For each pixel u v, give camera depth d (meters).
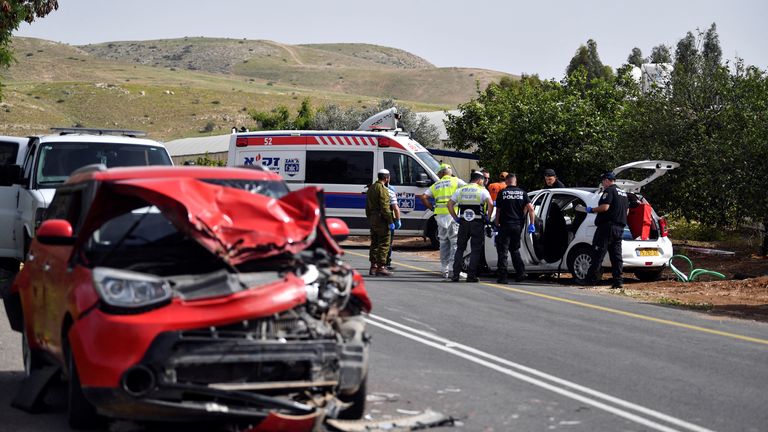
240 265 6.86
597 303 14.83
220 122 143.88
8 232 15.83
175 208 6.88
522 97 28.89
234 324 6.25
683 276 18.22
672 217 24.19
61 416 7.28
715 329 12.28
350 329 6.87
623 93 27.91
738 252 23.44
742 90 22.44
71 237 7.21
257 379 6.29
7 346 10.37
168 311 6.09
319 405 6.38
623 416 7.50
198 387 6.02
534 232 17.70
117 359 5.98
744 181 21.08
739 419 7.45
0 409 7.49
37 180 14.63
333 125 64.19
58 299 7.02
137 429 6.68
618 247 16.97
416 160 25.28
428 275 19.03
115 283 6.18
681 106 23.11
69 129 15.88
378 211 18.47
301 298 6.42
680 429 7.13
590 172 26.50
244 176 7.83
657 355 10.24
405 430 6.86
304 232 7.09
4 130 126.38
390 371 9.16
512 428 7.07
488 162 31.03
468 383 8.67
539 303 14.65
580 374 9.15
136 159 14.96
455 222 18.34
